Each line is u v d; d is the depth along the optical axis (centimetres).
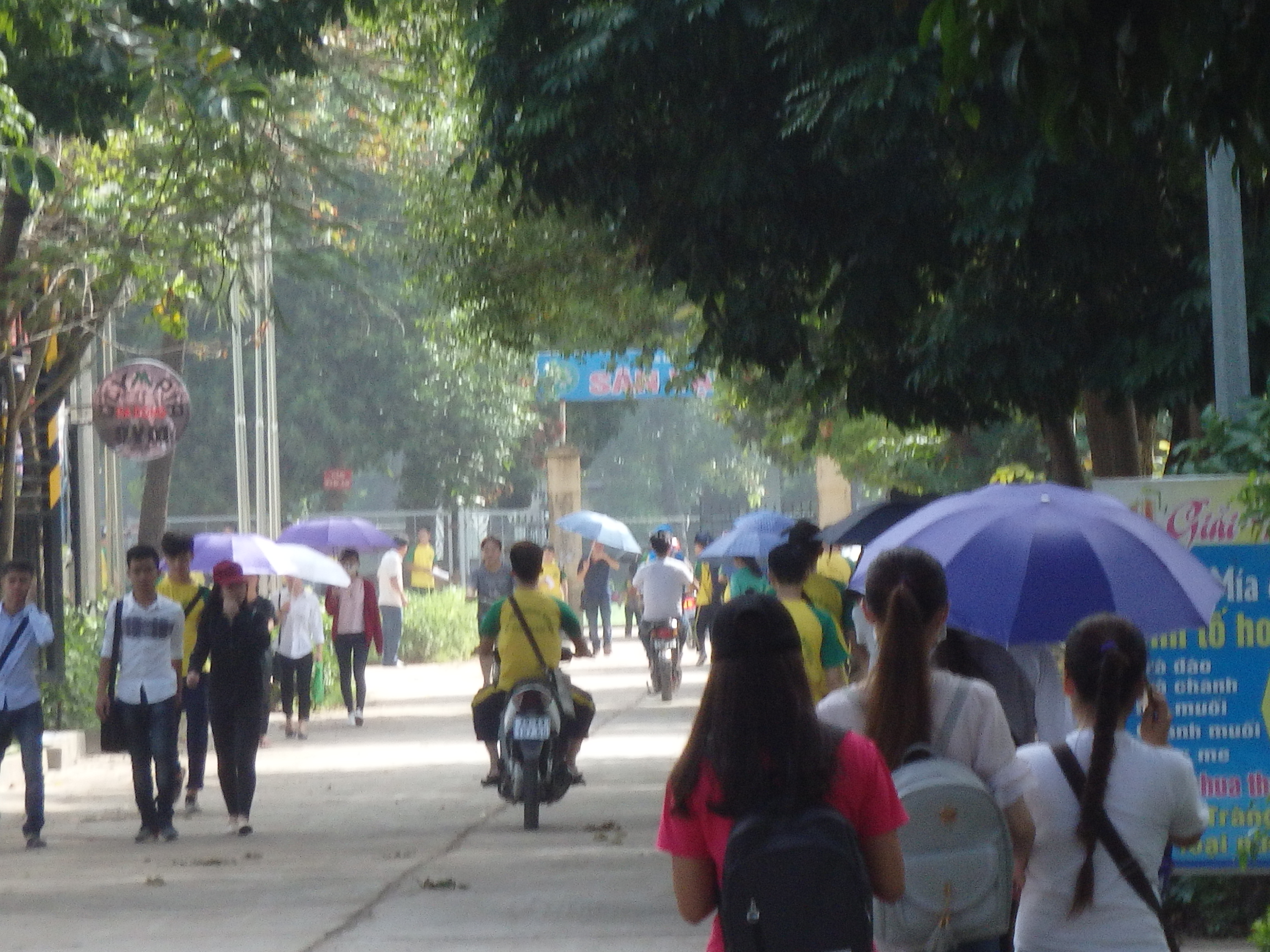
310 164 6038
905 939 1770
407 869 4094
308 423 16475
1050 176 4175
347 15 5544
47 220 6294
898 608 1852
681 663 11269
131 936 3341
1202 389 4253
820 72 4400
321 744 7138
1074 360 4466
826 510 14462
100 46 4581
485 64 4900
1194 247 4300
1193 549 2986
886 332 4862
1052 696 2628
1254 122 1955
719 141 4700
